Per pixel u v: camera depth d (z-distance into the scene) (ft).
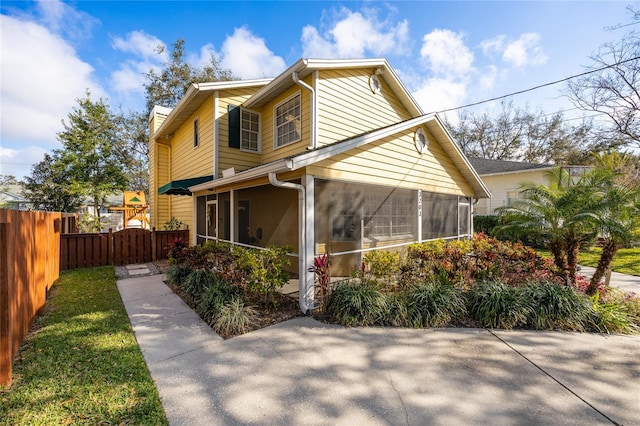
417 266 18.40
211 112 27.68
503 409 8.48
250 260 16.05
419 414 8.22
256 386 9.43
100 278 23.29
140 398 8.54
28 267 12.76
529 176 47.16
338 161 17.90
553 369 10.71
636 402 8.84
